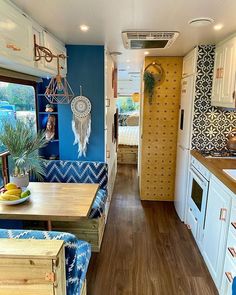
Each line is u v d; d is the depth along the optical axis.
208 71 2.83
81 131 3.02
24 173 2.35
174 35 2.27
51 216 1.80
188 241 2.79
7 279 1.07
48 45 2.24
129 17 1.84
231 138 2.77
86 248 1.85
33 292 1.08
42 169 2.76
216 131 2.97
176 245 2.71
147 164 3.88
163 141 3.78
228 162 2.41
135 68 4.86
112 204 3.79
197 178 2.69
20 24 1.69
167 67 3.53
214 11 1.70
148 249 2.63
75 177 3.00
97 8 1.67
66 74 2.91
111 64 3.72
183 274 2.26
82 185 2.45
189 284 2.14
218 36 2.36
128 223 3.19
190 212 2.97
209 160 2.48
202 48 2.78
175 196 3.69
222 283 1.97
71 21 1.95
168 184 3.91
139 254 2.54
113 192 4.29
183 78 3.35
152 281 2.17
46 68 2.24
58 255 1.06
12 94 2.44
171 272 2.28
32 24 1.89
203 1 1.53
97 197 2.74
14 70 2.18
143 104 3.68
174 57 3.49
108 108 3.42
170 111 3.66
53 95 2.62
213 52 2.78
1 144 2.28
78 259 1.68
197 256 2.53
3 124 2.28
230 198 1.86
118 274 2.25
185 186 3.14
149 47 2.78
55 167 2.99
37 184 2.48
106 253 2.55
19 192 2.01
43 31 2.11
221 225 2.02
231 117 2.93
